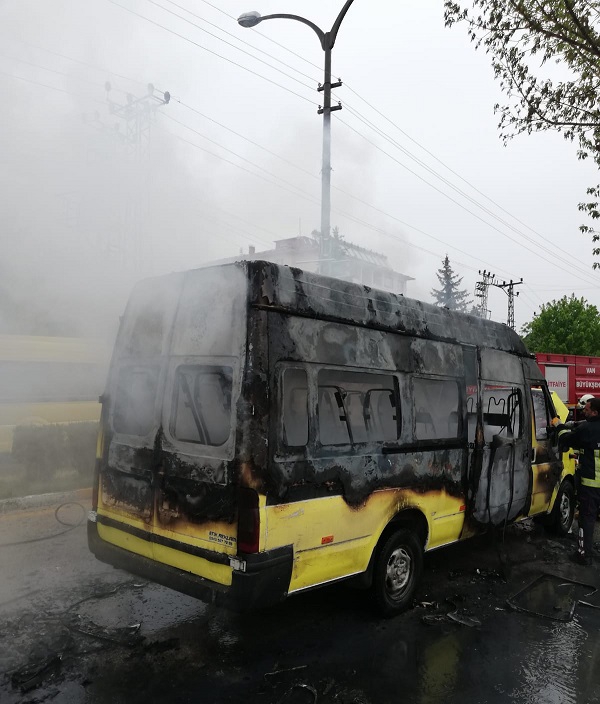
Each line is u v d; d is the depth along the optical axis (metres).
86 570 4.55
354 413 3.90
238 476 3.01
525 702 3.05
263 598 3.01
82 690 2.95
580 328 34.19
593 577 5.11
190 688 3.02
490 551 5.75
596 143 7.20
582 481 5.53
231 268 3.31
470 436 4.97
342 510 3.48
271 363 3.13
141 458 3.59
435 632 3.84
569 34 6.56
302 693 3.01
